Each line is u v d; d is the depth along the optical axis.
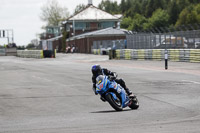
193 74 85.31
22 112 45.03
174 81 72.38
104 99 43.91
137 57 157.62
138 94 56.94
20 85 76.12
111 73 43.06
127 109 44.16
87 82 77.25
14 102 53.53
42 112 44.59
